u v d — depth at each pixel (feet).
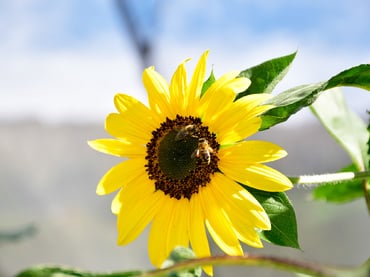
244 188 0.88
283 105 0.82
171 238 0.90
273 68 0.86
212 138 0.90
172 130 0.92
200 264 0.45
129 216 0.91
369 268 0.40
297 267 0.42
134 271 0.45
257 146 0.87
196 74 0.88
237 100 0.85
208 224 0.89
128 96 0.91
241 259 0.44
